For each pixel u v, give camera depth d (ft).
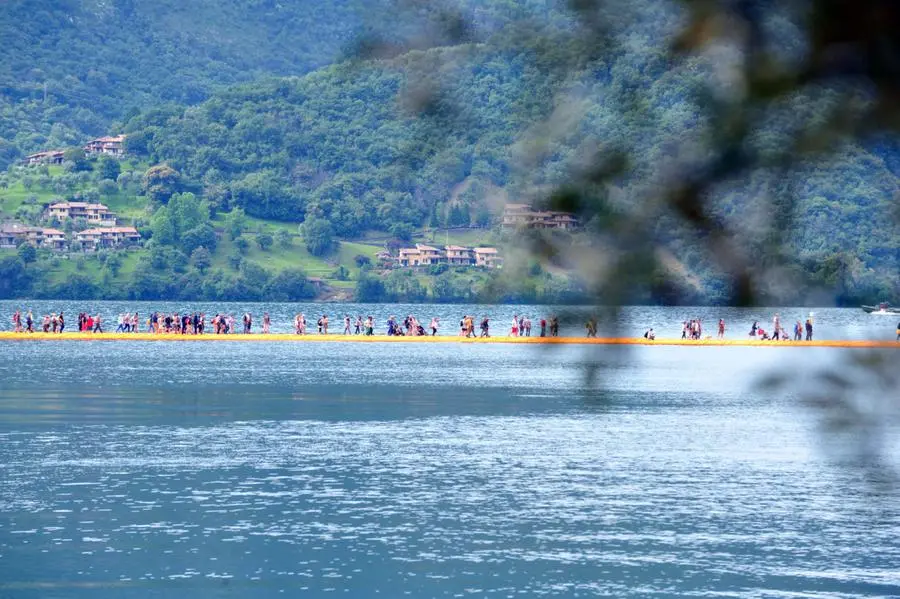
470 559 353.31
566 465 535.19
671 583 326.65
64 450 563.89
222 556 354.33
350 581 327.47
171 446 582.76
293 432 649.20
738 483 486.79
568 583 326.65
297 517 411.34
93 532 384.68
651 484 484.33
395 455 561.43
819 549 365.81
